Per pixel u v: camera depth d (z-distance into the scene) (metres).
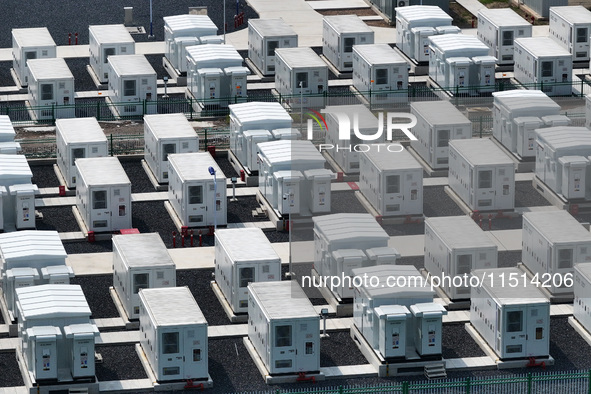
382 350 181.88
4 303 199.75
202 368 178.88
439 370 180.50
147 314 181.50
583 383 178.00
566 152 162.75
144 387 178.88
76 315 178.75
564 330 192.88
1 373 184.00
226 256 199.38
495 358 184.38
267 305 182.00
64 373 178.62
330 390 173.75
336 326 192.88
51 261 196.75
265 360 181.62
